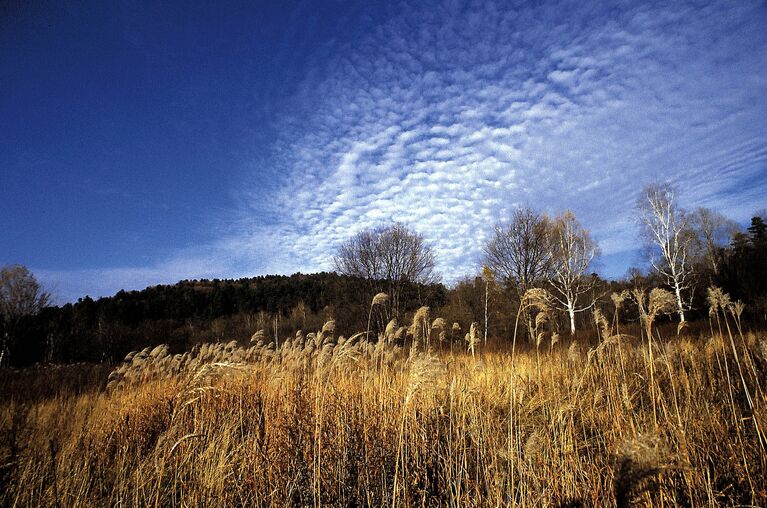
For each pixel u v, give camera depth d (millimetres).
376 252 35719
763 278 17266
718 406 5000
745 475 3682
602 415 5184
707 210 37406
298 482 4742
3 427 5562
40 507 4156
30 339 28797
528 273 31703
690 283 24750
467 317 31875
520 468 3977
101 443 5973
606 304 30875
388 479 4785
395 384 6664
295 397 6246
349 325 35781
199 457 4855
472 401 5527
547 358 9570
